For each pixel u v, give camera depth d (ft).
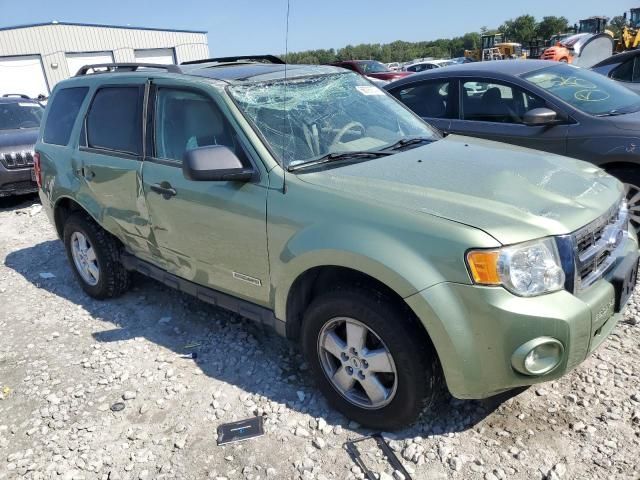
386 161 10.31
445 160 10.39
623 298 9.01
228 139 10.52
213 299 11.62
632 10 72.49
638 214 15.85
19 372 12.28
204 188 10.69
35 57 100.63
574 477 8.19
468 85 19.16
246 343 12.64
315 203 9.15
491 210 8.20
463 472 8.45
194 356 12.21
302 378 11.19
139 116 12.51
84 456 9.50
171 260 12.39
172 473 8.96
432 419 9.61
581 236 8.23
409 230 8.19
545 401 9.82
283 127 10.61
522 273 7.70
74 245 15.53
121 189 12.90
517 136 17.63
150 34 112.98
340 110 11.83
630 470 8.23
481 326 7.79
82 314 14.83
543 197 8.77
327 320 9.39
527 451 8.75
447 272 7.87
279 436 9.56
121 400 10.94
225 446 9.45
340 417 9.91
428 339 8.52
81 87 14.79
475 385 8.12
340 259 8.69
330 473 8.68
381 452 9.01
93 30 105.40
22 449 9.85
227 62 14.02
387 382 9.18
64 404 10.98
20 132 29.37
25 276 18.15
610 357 10.93
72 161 14.46
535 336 7.70
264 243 9.86
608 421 9.22
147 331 13.55
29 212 26.18
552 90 17.46
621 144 15.61
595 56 53.83
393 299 8.61
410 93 20.74
